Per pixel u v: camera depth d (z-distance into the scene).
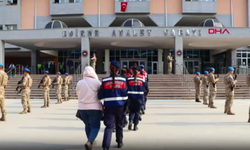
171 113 9.62
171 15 27.30
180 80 18.97
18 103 13.85
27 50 30.02
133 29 21.56
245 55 30.47
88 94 4.48
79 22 28.94
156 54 30.95
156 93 16.70
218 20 27.44
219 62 31.58
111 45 26.47
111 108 4.45
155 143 5.11
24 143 5.15
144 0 26.72
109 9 27.39
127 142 5.20
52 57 32.75
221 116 8.84
